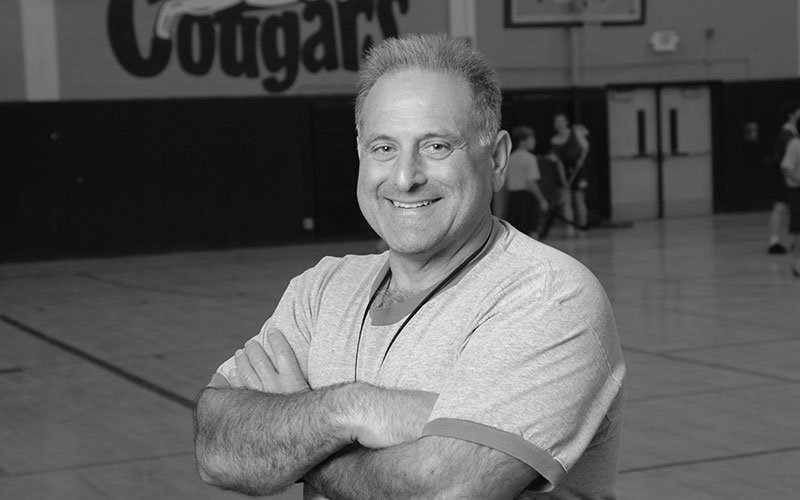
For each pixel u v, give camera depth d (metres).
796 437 6.35
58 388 8.29
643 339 9.45
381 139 2.14
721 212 21.59
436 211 2.13
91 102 17.69
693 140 21.38
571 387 1.96
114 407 7.62
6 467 6.21
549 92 20.30
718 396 7.36
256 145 18.67
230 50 18.52
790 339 9.27
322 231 19.12
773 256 15.07
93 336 10.54
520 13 20.08
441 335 2.11
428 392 2.03
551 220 18.23
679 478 5.65
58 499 5.62
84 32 17.69
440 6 19.64
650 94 21.08
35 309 12.48
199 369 8.82
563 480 2.06
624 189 21.06
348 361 2.22
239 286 13.95
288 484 2.14
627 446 6.24
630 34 20.77
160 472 6.03
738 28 21.39
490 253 2.18
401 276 2.23
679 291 12.15
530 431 1.91
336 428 2.04
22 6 17.36
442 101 2.11
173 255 18.16
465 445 1.91
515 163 17.38
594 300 2.06
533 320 2.00
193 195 18.36
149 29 18.03
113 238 17.95
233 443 2.17
